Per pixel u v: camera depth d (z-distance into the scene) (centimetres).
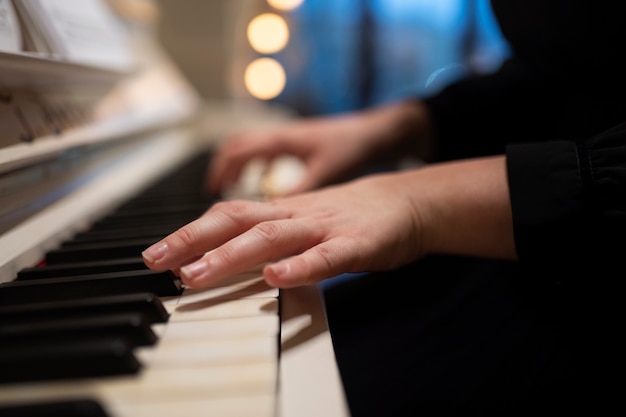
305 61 241
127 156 77
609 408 40
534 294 48
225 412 30
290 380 32
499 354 44
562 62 55
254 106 158
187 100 113
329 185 73
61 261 44
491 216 43
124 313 35
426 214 44
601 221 41
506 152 44
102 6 72
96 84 65
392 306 52
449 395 43
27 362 31
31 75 46
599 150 42
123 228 50
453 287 54
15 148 43
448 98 79
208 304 37
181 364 32
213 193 65
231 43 148
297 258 38
